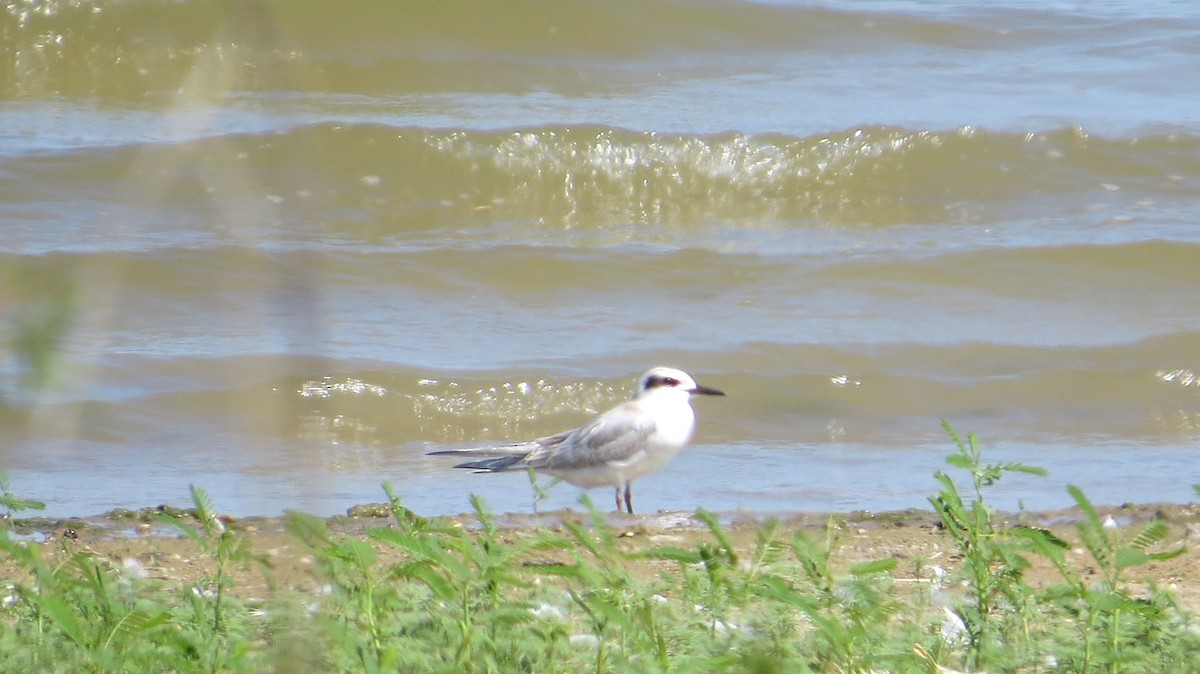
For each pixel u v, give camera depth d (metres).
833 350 16.84
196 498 7.72
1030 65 28.33
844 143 23.36
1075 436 14.80
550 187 22.45
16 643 6.41
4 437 12.59
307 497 6.00
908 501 12.16
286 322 9.71
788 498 12.30
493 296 18.39
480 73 26.83
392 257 19.08
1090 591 6.99
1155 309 18.64
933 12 30.02
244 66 14.13
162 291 17.14
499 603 6.66
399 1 27.16
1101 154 23.83
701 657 6.15
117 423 13.83
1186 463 13.77
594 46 27.80
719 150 23.00
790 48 28.52
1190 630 6.91
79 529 10.67
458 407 14.89
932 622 7.21
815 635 6.69
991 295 19.00
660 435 11.86
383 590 6.74
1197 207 22.61
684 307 18.20
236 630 6.82
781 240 21.36
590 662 6.32
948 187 23.11
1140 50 29.11
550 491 12.70
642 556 7.09
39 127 23.25
